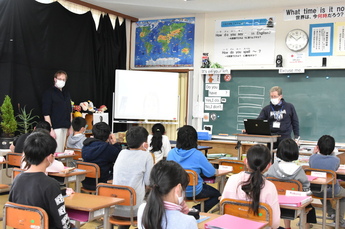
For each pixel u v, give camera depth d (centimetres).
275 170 343
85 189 419
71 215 262
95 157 416
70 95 722
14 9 633
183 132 381
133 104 793
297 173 334
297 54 725
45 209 225
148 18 852
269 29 747
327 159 420
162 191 167
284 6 735
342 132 691
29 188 226
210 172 378
